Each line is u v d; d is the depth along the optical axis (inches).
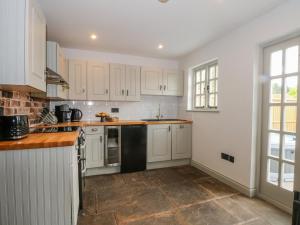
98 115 129.5
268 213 75.2
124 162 123.2
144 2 74.3
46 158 51.7
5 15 47.6
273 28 78.3
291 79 76.0
